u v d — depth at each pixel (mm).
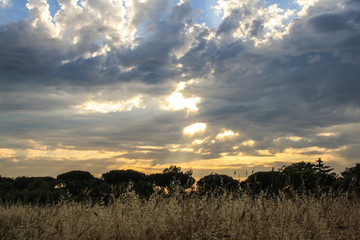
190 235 4367
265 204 5098
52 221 4938
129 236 4406
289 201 5535
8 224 5418
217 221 4539
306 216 4844
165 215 4789
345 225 4781
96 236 4617
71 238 4422
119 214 5004
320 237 4230
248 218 4543
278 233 4191
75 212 5262
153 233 4422
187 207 4910
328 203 5574
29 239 4590
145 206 5203
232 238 4125
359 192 6918
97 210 5492
